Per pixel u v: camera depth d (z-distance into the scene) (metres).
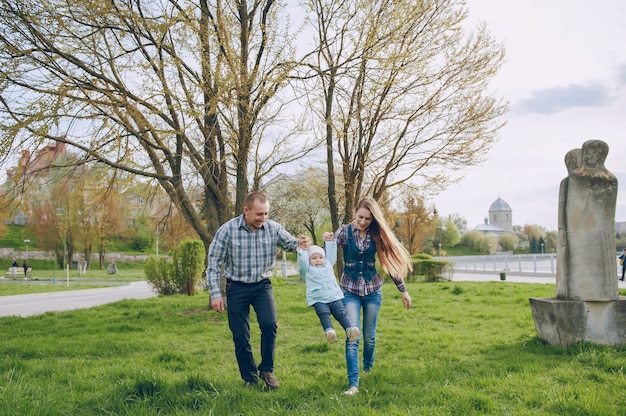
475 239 104.38
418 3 11.08
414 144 13.91
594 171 6.51
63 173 11.15
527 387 4.54
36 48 9.60
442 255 70.12
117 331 9.42
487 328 8.68
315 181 19.67
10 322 11.53
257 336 8.30
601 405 3.77
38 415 3.52
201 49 10.12
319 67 11.38
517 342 6.97
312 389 4.56
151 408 3.88
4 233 61.16
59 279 39.03
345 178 14.28
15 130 9.09
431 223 41.53
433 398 4.19
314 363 6.08
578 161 6.76
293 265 53.34
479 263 47.69
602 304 6.34
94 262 66.62
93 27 10.25
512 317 9.87
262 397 4.23
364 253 4.91
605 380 4.69
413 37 11.80
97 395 4.30
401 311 11.37
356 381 4.46
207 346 7.50
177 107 9.57
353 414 3.74
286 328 9.22
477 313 10.53
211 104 9.59
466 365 5.61
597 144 6.57
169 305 14.00
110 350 7.13
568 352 6.04
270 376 4.71
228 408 3.90
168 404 4.10
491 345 6.87
